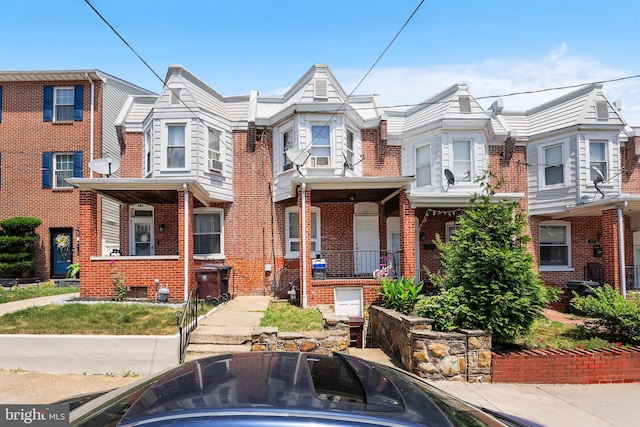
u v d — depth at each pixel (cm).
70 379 622
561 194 1447
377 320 959
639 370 676
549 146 1491
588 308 834
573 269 1511
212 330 775
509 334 693
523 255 720
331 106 1369
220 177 1410
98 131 1778
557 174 1478
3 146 1761
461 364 654
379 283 1114
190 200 1134
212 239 1438
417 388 246
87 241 1089
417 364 656
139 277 1094
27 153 1764
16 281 1562
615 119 1430
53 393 563
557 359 666
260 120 1458
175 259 1104
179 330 688
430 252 1490
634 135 1505
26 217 1655
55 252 1745
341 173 1366
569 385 652
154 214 1435
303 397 197
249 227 1432
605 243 1268
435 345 654
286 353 278
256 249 1423
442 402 237
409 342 688
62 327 723
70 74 1758
